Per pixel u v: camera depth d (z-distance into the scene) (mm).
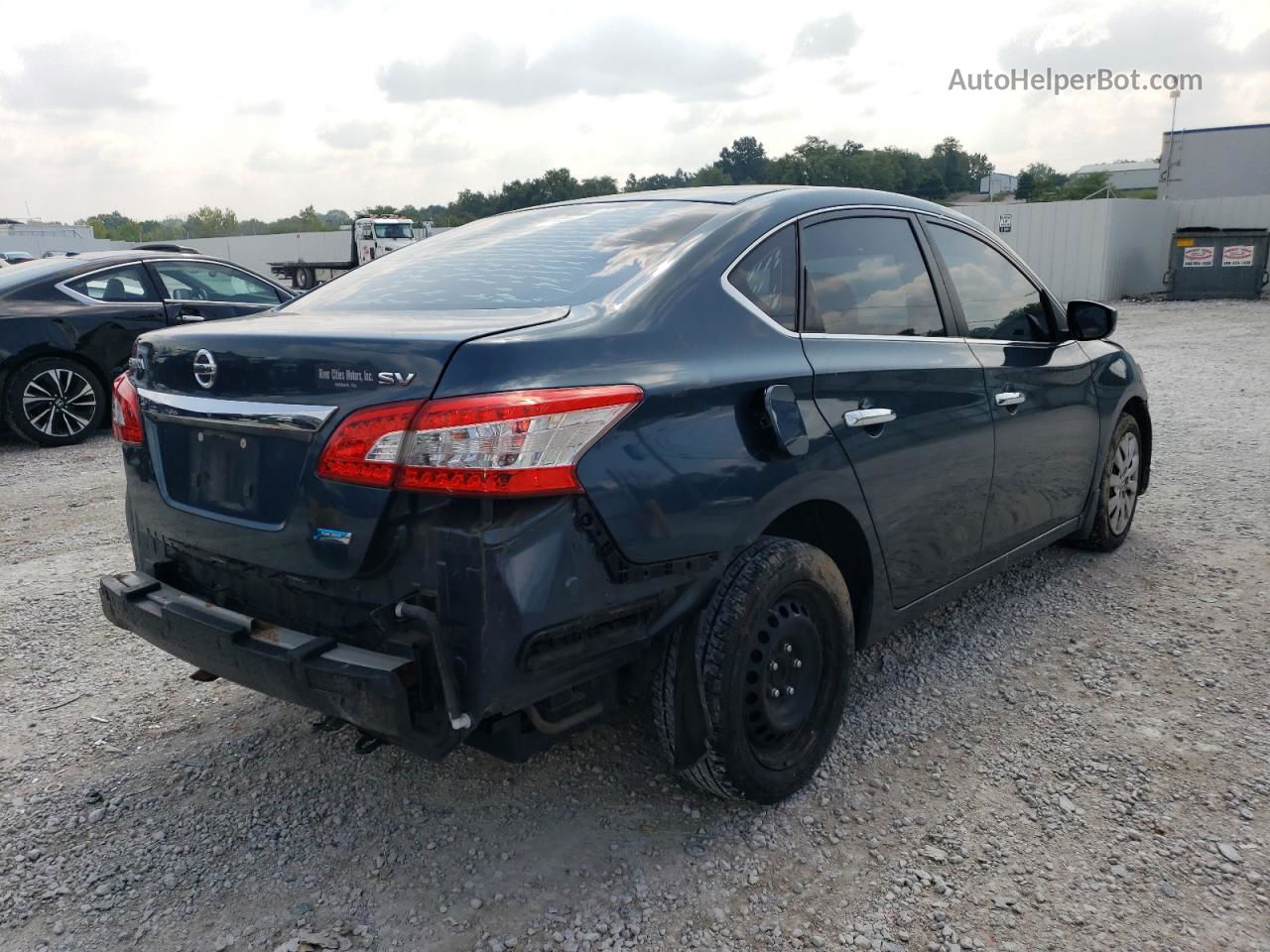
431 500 2148
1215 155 29016
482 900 2484
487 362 2156
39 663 3896
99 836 2771
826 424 2832
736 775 2641
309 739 3291
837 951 2299
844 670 2967
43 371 7996
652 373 2398
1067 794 2910
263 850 2703
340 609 2336
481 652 2127
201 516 2586
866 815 2820
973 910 2424
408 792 2969
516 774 3053
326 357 2273
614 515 2270
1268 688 3555
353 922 2414
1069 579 4664
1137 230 23672
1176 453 7211
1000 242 4012
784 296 2887
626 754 3168
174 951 2326
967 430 3436
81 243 56219
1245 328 16172
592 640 2295
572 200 3516
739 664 2566
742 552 2617
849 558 3131
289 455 2354
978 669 3748
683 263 2682
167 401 2654
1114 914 2402
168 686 3705
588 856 2652
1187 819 2781
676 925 2389
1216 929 2348
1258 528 5371
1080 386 4277
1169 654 3848
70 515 6027
